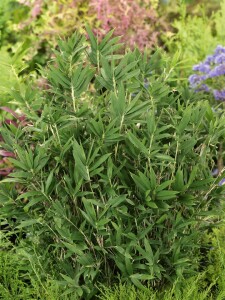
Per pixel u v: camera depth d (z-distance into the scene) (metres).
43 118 2.33
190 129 2.51
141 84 2.50
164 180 2.48
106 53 2.51
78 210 2.42
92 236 2.45
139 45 4.69
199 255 2.84
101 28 4.62
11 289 2.79
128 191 2.36
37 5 4.73
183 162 2.47
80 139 2.46
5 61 2.97
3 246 2.93
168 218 2.48
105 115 2.47
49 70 2.47
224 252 2.75
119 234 2.33
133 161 2.46
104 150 2.38
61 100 2.53
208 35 4.91
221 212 2.57
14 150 2.52
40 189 2.42
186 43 4.85
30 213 2.51
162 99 2.61
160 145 2.50
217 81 4.21
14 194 2.54
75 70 2.38
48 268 2.60
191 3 5.75
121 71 2.45
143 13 4.73
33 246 2.53
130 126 2.49
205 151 2.51
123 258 2.39
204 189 2.41
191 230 2.56
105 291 2.45
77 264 2.47
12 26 4.90
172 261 2.44
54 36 4.63
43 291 2.60
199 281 2.67
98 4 4.59
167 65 2.78
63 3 4.66
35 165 2.33
